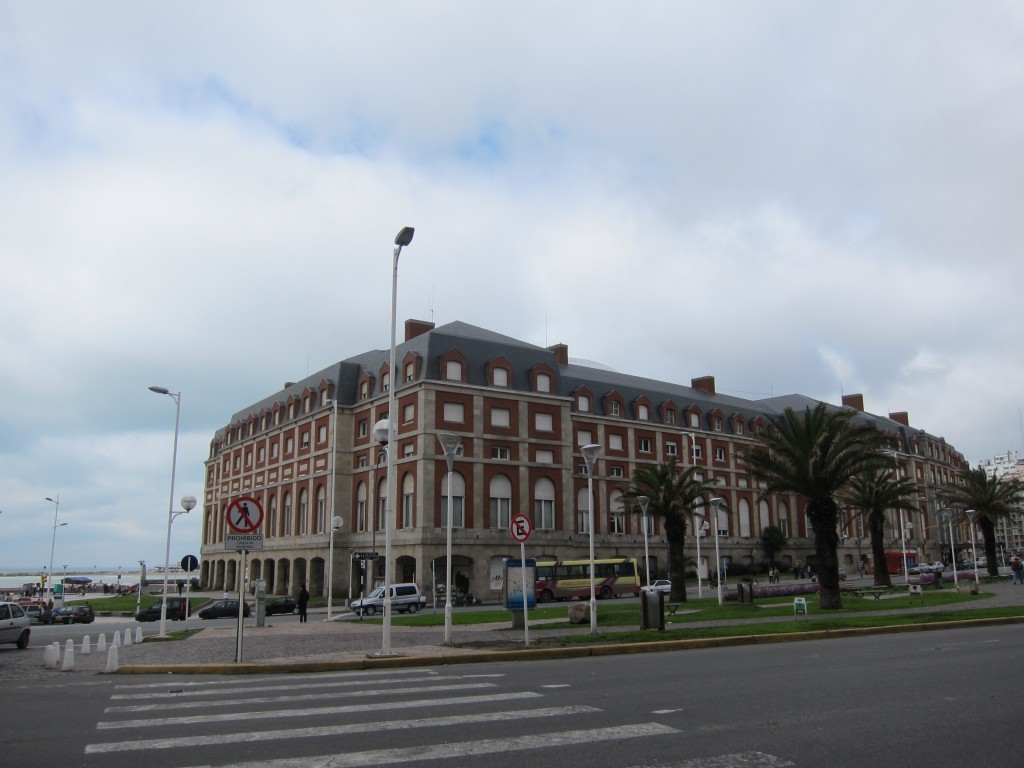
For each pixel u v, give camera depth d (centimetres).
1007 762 731
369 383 6169
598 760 752
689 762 742
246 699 1164
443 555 5266
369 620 3550
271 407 7544
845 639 2080
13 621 2459
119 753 811
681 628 2317
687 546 7194
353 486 6166
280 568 6850
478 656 1714
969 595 3809
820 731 864
